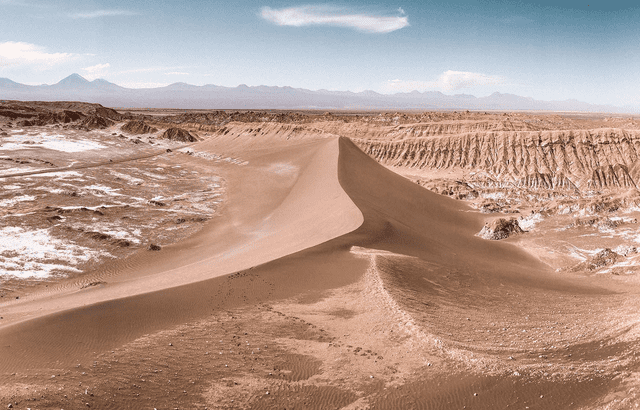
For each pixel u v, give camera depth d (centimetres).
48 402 1669
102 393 1798
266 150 12512
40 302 3616
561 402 1784
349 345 2361
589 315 2877
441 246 5275
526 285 3959
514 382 1938
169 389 1900
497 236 6731
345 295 3073
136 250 5456
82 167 10412
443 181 10519
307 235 5119
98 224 6275
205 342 2353
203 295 3016
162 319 2611
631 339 2230
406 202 7556
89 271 4700
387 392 1934
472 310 2964
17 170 9369
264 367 2131
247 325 2597
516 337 2458
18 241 5253
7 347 2128
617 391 1781
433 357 2202
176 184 9738
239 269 3622
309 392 1942
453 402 1853
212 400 1855
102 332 2373
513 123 16800
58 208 6650
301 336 2470
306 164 10144
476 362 2114
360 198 6844
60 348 2156
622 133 11606
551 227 7188
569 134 12200
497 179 11644
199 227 6712
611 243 6284
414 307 2855
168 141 16338
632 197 7869
